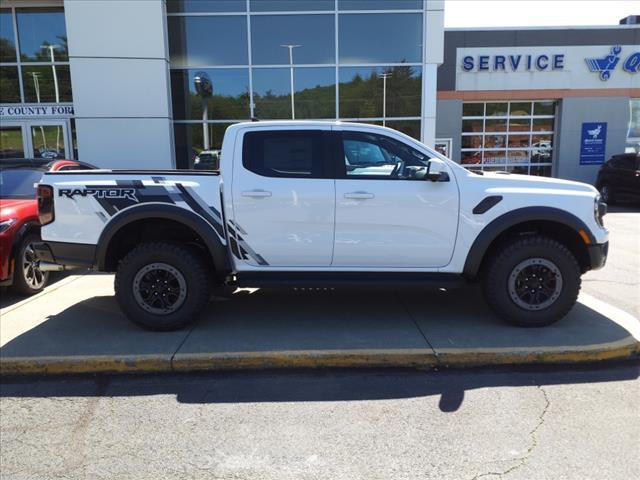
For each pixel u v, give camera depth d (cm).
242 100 1255
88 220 474
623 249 884
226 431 331
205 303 489
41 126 1381
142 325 482
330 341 455
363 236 475
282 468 291
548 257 470
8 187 678
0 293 640
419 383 396
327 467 292
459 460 296
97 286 671
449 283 475
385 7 1230
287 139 479
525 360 425
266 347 442
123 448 314
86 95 1145
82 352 436
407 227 472
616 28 1755
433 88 1251
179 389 391
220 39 1234
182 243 490
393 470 288
